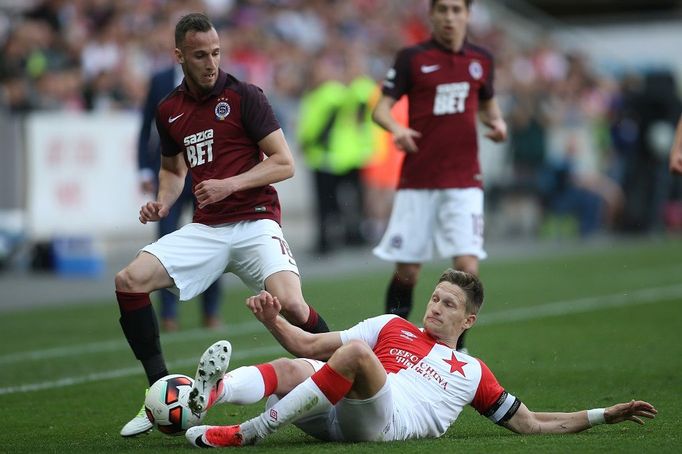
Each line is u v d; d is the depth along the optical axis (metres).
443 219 29.81
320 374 18.27
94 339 35.28
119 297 21.75
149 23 63.69
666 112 71.44
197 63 21.66
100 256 52.88
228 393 18.64
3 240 51.66
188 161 22.61
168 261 22.02
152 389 19.19
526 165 71.56
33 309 41.97
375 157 64.00
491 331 36.62
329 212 57.59
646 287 48.59
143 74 60.28
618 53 97.50
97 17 62.19
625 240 70.94
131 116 55.12
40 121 51.84
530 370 29.16
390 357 19.77
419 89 29.70
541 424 20.02
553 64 88.44
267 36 69.88
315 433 19.34
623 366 29.62
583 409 23.95
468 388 19.75
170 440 20.64
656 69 83.25
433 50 29.77
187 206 34.62
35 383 28.11
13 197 51.75
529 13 99.31
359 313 29.86
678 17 100.31
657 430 20.69
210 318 36.88
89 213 53.62
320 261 56.88
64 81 56.44
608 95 84.81
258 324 38.12
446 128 29.64
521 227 74.44
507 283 50.12
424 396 19.44
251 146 22.44
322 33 74.94
